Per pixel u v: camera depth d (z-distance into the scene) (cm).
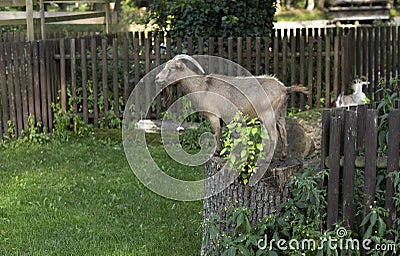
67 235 654
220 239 547
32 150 980
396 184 480
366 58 1252
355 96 1043
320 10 2580
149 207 731
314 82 1155
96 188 796
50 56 1068
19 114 1041
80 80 1114
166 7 1214
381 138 521
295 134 838
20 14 1175
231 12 1180
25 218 698
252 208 533
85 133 1066
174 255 607
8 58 1027
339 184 507
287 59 1167
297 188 520
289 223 528
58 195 770
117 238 647
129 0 1948
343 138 499
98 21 1491
